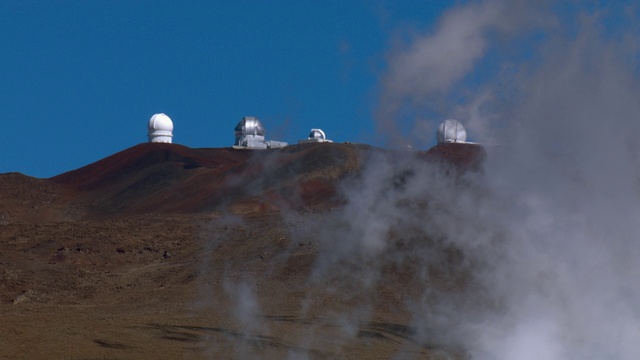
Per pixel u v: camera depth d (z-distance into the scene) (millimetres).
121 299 142125
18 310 126250
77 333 101625
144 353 94812
